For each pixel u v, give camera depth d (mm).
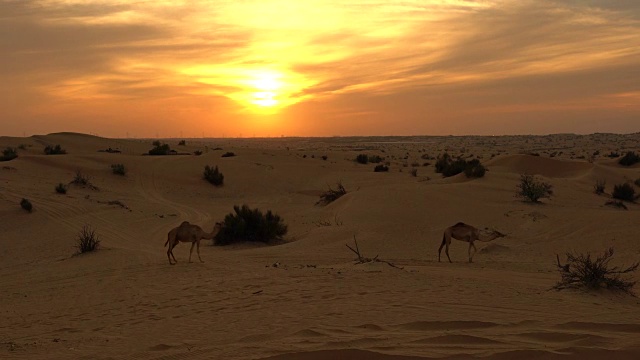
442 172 62250
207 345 8477
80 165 61188
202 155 80125
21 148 92625
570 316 9625
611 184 54781
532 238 25672
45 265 24109
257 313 11016
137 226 35906
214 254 23562
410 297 11875
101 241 29594
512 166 63938
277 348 7680
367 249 24266
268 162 77875
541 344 7312
